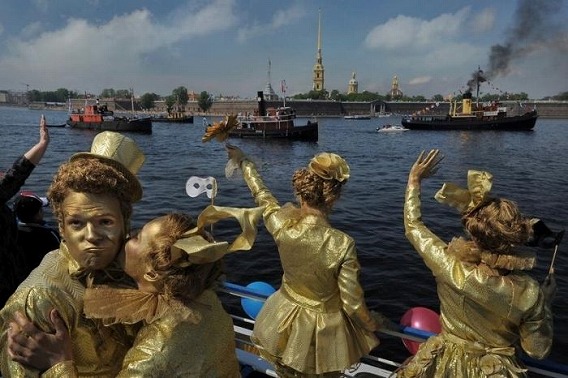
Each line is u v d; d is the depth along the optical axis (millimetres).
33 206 3578
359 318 2354
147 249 1260
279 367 2555
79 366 1332
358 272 2357
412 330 2479
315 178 2445
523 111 107875
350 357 2420
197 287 1296
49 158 31766
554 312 7016
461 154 40750
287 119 55250
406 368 2289
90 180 1271
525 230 1956
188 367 1256
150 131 65375
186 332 1265
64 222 1310
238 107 155000
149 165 31328
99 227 1293
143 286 1311
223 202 17312
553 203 17828
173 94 173000
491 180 2031
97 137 1503
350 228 12984
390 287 8258
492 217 1964
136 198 1462
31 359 1237
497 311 1996
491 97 120500
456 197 2078
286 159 37625
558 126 95188
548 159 36469
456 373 2090
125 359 1258
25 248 3352
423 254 2254
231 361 1452
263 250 9945
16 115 136375
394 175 26781
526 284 1994
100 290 1289
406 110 172125
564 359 5805
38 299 1269
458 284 2051
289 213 2592
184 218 1348
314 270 2383
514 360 2084
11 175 2553
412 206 2453
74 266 1342
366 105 169250
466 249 2088
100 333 1346
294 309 2484
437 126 78625
